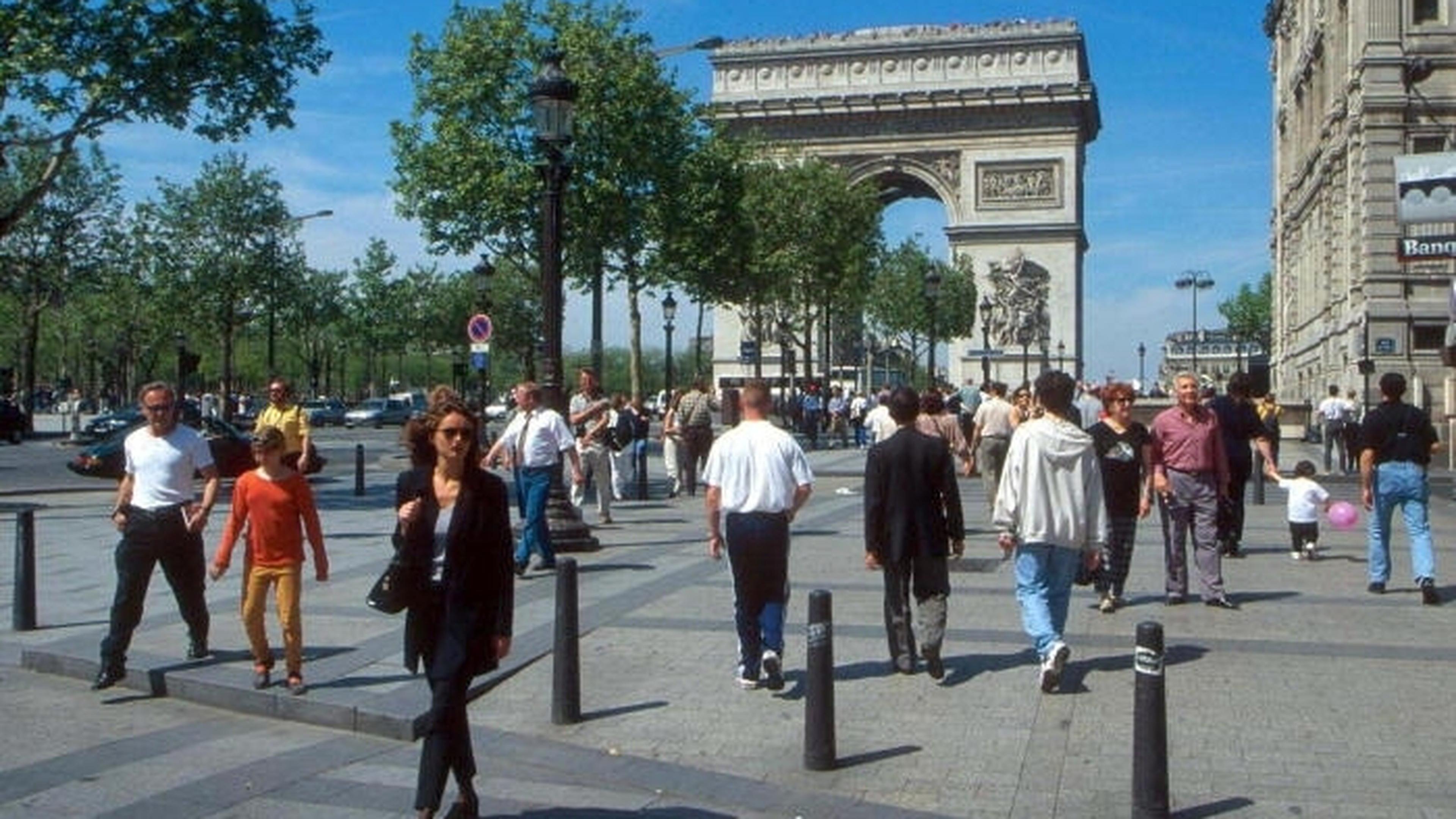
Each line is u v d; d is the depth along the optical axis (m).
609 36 46.12
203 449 11.79
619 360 161.50
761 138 76.94
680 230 50.16
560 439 17.02
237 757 9.55
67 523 23.91
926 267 85.62
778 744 9.55
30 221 57.72
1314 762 8.97
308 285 71.69
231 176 62.59
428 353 105.06
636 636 12.98
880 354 104.62
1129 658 11.92
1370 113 47.97
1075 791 8.50
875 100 84.12
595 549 19.08
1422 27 47.84
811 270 66.00
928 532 11.09
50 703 11.12
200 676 11.20
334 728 10.34
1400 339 47.41
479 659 7.89
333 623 13.59
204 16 28.00
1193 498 14.40
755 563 10.85
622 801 8.56
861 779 8.79
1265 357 121.81
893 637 11.36
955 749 9.36
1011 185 82.94
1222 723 9.84
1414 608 14.39
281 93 29.95
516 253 46.62
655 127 47.16
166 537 11.48
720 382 83.31
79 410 65.25
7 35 26.56
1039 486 10.84
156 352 79.88
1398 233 46.44
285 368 103.12
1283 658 11.88
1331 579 16.56
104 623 13.88
